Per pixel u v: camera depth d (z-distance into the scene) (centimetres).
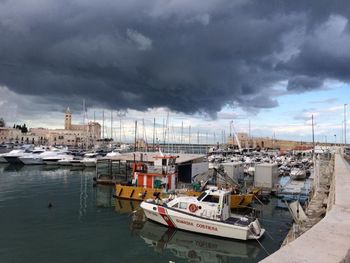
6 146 12525
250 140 15188
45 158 8725
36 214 3259
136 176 4119
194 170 4906
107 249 2256
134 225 2830
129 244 2362
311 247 439
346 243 459
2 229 2698
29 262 1989
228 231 2417
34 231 2652
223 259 2108
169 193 3625
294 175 5478
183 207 2659
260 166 4319
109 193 4553
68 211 3412
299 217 1922
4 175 6700
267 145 16525
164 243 2383
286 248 434
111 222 2961
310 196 3192
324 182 3219
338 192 1140
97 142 15088
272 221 3027
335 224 576
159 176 3916
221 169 4297
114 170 5738
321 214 1955
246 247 2308
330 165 4738
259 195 3878
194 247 2305
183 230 2630
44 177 6438
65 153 9662
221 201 2533
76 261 2027
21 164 8788
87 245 2330
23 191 4700
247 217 2658
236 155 9938
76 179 6153
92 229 2730
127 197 3991
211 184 3956
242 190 3797
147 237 2512
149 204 2844
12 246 2272
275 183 4447
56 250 2211
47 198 4162
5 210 3422
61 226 2817
